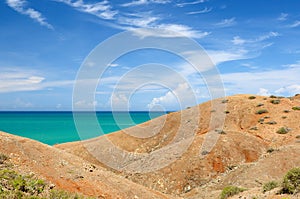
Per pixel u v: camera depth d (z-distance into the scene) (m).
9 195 11.14
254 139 38.38
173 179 31.31
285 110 48.25
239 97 57.84
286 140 38.00
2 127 99.19
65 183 15.56
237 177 27.25
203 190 28.00
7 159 15.60
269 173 25.30
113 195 16.45
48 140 69.81
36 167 16.03
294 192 14.64
